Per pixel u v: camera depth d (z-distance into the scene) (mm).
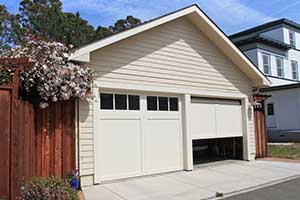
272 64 22906
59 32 20281
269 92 21594
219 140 13312
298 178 9016
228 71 11711
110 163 8359
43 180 5660
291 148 15695
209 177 8961
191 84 10406
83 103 8016
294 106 20359
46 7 21922
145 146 9109
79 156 7816
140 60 9195
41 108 7250
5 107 4895
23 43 7988
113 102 8625
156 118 9477
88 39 22219
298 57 25188
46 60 7121
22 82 6801
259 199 6770
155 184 8070
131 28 8633
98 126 8211
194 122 10523
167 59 9852
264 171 9898
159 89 9523
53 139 7453
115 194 7105
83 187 7723
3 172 4766
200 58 10805
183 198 6840
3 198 4719
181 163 9938
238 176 9125
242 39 24281
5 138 4840
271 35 24516
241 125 12258
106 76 8461
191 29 10664
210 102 11180
